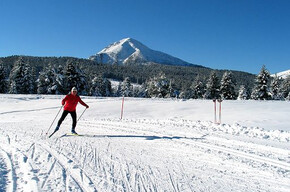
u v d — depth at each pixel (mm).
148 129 9430
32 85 44125
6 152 5438
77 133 8555
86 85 44938
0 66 44188
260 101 21781
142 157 5621
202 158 5656
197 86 54906
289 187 4125
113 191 3688
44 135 7863
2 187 3516
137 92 79312
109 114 15992
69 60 43219
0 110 18750
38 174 4121
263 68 42281
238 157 5758
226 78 47312
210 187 4062
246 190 3984
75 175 4230
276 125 10438
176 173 4664
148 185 4027
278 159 5625
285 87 54656
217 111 15289
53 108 19344
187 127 9867
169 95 54125
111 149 6238
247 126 10352
